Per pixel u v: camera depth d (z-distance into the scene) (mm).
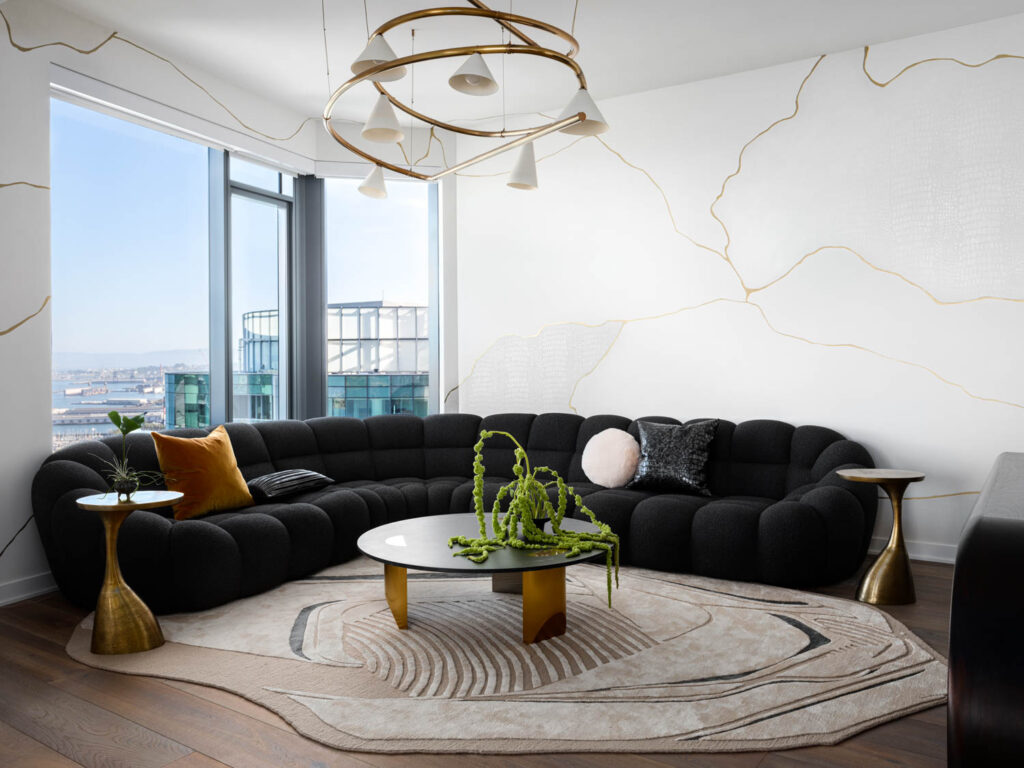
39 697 2525
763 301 4812
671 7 3922
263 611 3422
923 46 4324
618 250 5305
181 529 3367
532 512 3285
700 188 5016
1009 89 4113
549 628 3047
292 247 5824
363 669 2746
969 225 4223
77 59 3965
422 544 3219
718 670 2705
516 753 2137
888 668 2697
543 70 4746
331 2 3846
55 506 3381
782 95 4738
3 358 3598
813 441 4359
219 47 4410
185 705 2467
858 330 4523
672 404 5117
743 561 3785
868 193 4496
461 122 5762
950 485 4277
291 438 4801
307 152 5633
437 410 6094
